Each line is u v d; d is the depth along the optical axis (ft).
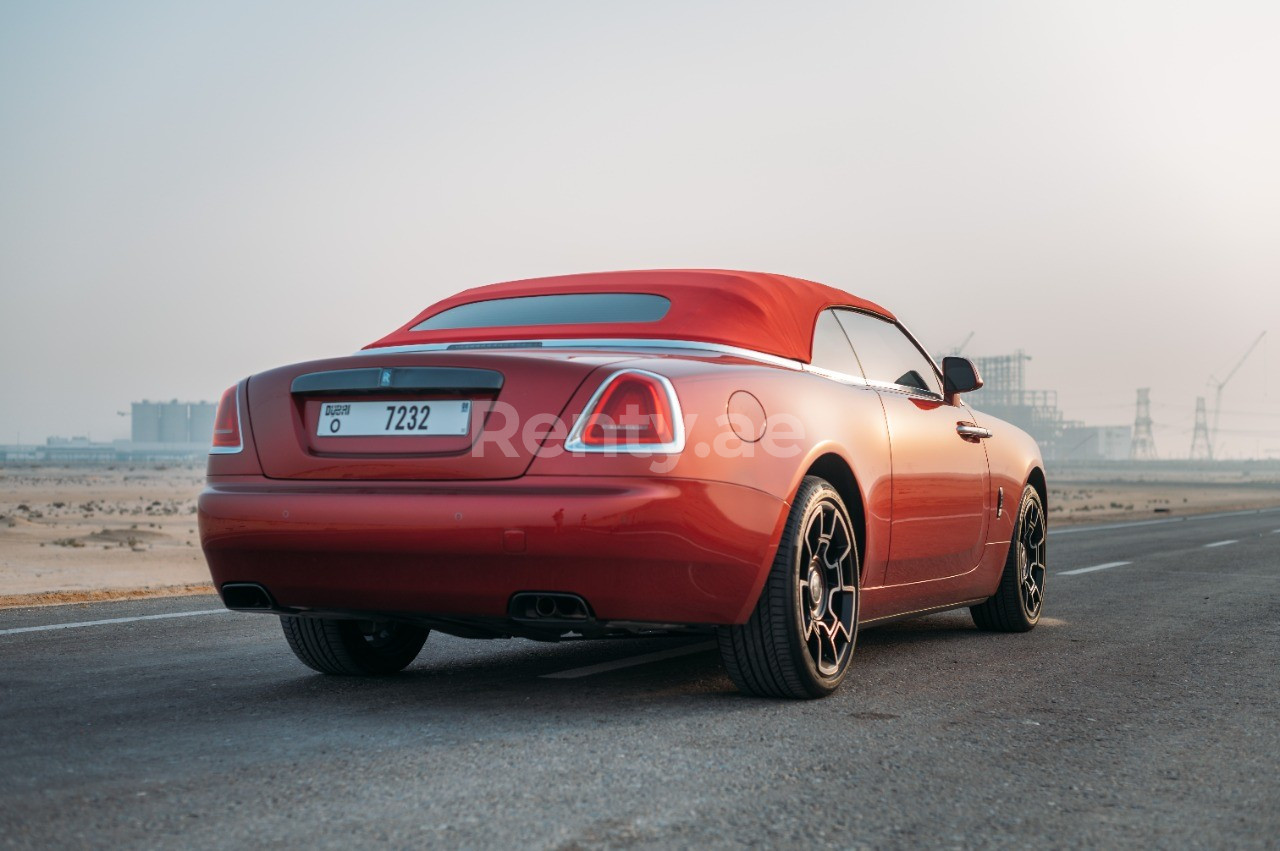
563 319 13.83
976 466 16.97
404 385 11.80
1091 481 541.75
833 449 13.08
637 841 7.93
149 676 14.24
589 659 15.89
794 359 13.85
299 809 8.53
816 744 10.78
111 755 10.09
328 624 13.82
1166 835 8.38
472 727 11.33
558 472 11.18
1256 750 11.00
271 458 12.41
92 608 21.39
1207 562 35.86
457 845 7.79
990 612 18.84
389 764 9.84
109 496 211.61
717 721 11.69
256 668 14.92
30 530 88.84
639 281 14.43
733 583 11.74
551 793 9.01
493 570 11.25
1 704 12.34
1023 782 9.68
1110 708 12.84
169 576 44.14
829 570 13.20
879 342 16.19
